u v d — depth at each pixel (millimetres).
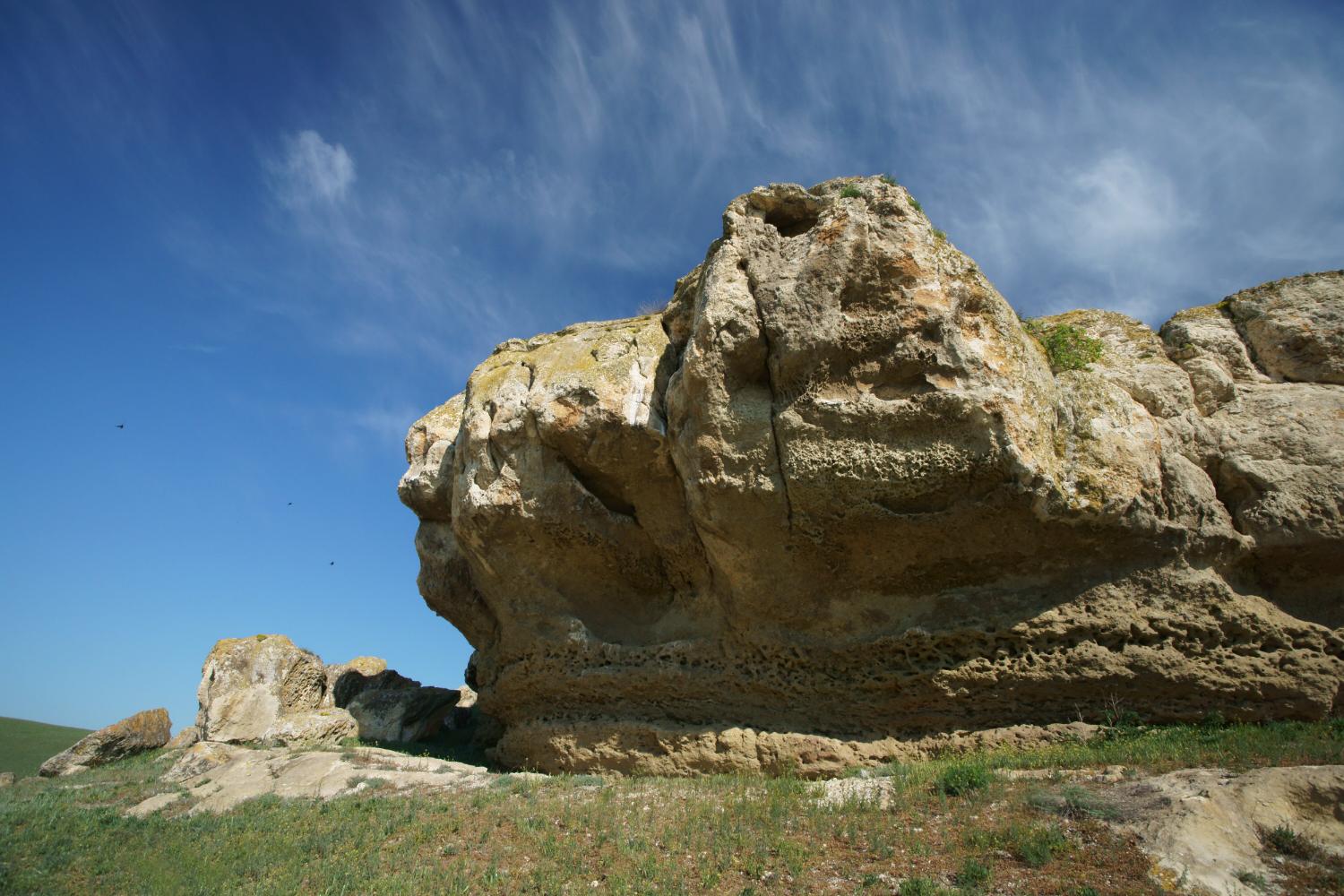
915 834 8500
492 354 17016
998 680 11336
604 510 14094
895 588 11930
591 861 8969
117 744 20922
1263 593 11523
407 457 17641
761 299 12055
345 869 9500
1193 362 12750
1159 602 11094
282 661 20516
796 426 11461
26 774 26969
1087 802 8352
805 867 8141
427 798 12141
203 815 12930
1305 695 10602
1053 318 14055
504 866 9164
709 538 12539
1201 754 9469
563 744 14008
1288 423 11953
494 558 14805
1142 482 11180
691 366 12062
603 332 15445
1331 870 7125
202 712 20344
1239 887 6945
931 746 11617
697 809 10023
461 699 25359
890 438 11125
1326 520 11211
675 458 12961
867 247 11438
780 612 12484
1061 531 11039
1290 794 8000
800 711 12484
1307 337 12695
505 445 14367
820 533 11758
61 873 10836
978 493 10945
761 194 12922
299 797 13484
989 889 7285
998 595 11555
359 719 20156
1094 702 11172
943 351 11023
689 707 13281
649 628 14359
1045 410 11375
